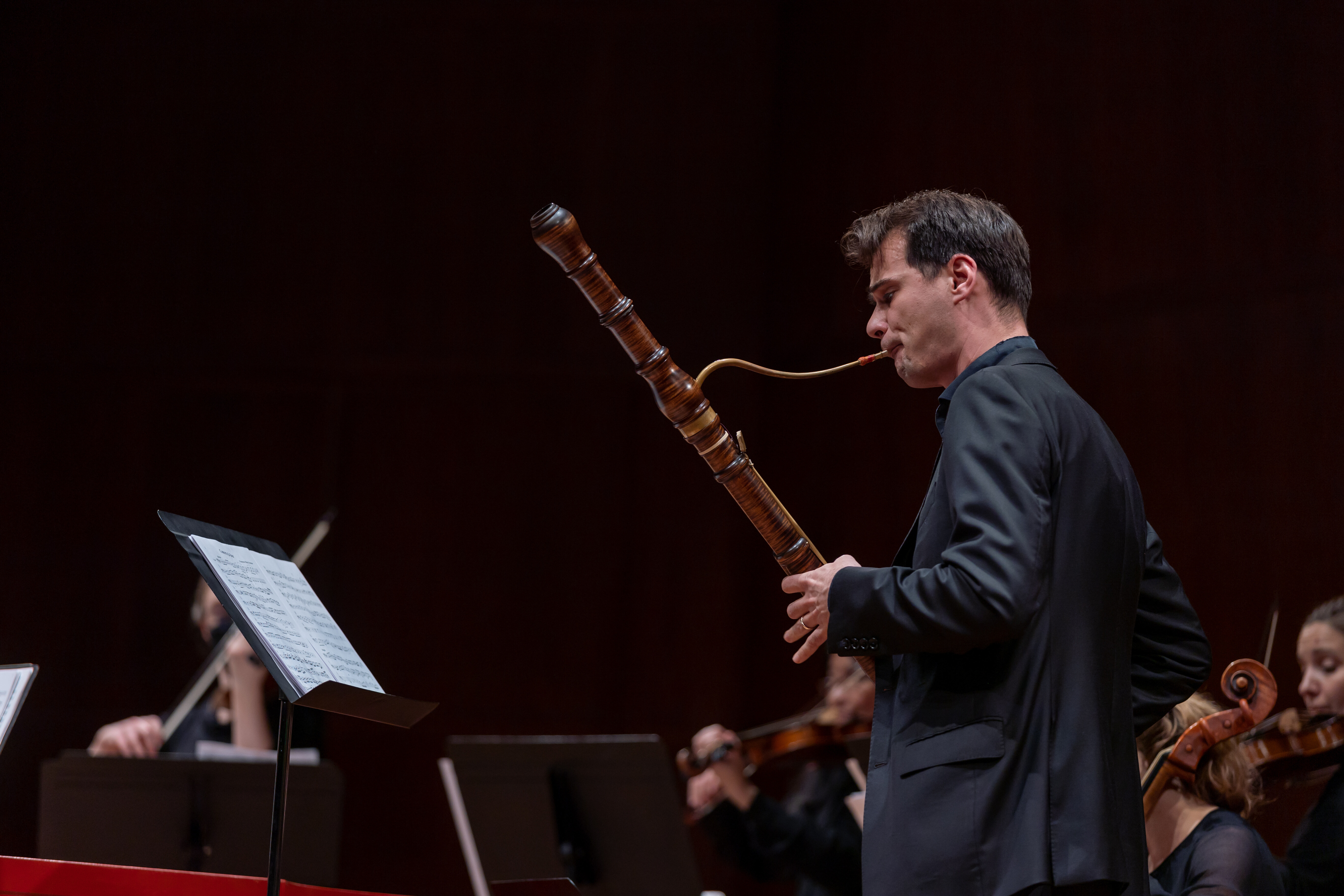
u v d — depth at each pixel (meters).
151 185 11.97
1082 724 3.00
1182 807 4.30
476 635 11.38
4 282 11.84
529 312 11.84
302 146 12.03
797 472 11.20
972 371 3.42
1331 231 7.82
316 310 11.85
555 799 5.73
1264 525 7.86
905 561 3.42
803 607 3.27
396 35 12.16
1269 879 4.10
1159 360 8.62
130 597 11.38
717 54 12.12
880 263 3.70
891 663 3.33
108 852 5.88
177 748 7.69
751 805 6.62
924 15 10.70
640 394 11.72
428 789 11.07
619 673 11.30
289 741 3.46
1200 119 8.62
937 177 10.36
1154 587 3.71
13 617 11.34
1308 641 5.66
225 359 11.77
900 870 2.99
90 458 11.62
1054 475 3.16
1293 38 8.14
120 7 12.16
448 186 11.98
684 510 11.51
